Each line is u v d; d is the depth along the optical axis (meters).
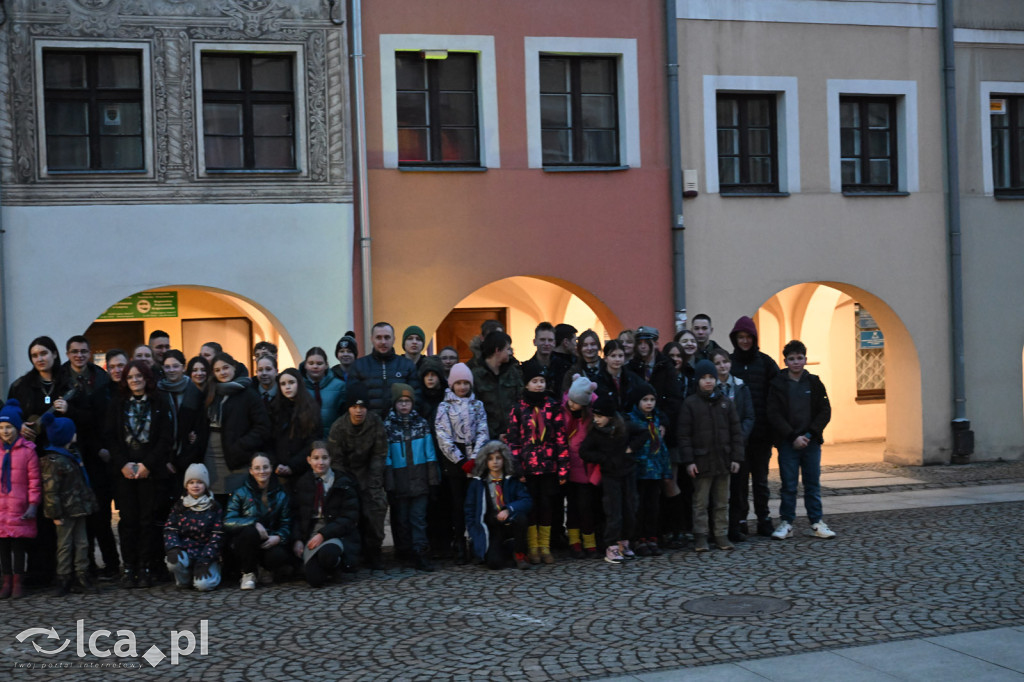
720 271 16.28
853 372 21.20
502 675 7.00
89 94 13.70
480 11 15.09
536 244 15.40
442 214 14.98
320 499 9.77
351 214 14.43
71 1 13.42
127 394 9.74
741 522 11.68
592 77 15.85
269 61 14.27
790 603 8.67
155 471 9.65
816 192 16.78
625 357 11.22
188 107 13.84
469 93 15.27
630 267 15.82
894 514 12.77
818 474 11.55
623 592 9.19
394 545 10.77
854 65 16.95
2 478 9.34
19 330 13.34
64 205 13.49
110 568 10.27
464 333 19.33
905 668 6.94
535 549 10.47
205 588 9.48
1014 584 9.16
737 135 16.61
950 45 17.34
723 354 11.20
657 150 15.96
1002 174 18.05
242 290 14.09
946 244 17.50
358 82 14.41
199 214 13.92
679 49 16.03
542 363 11.30
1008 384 17.84
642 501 10.79
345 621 8.43
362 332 14.59
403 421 10.34
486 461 10.22
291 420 9.94
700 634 7.82
